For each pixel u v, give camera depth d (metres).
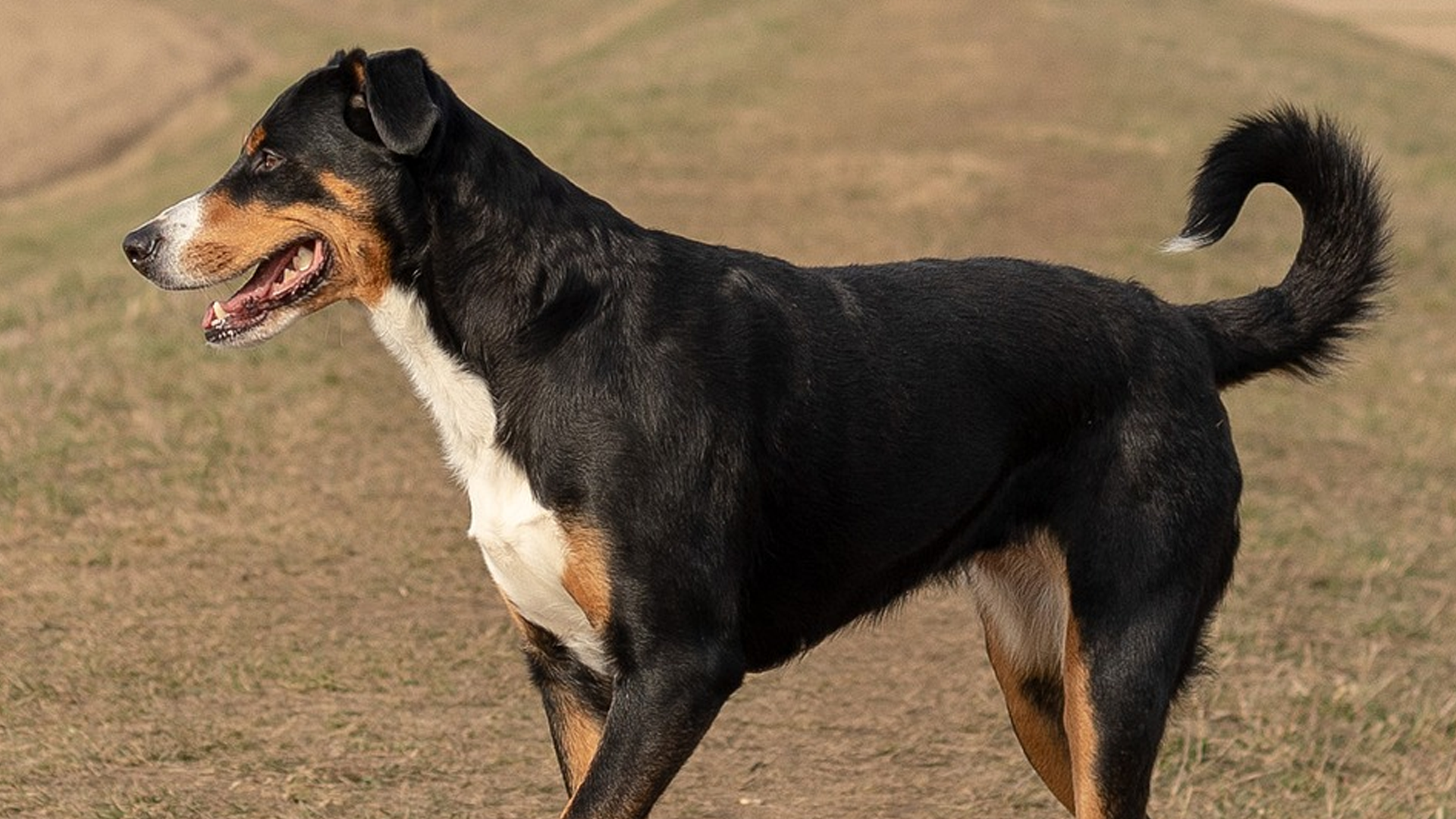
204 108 55.62
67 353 15.65
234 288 17.19
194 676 9.45
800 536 6.92
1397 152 31.66
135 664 9.58
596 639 6.70
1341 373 8.17
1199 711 9.49
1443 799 8.45
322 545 11.41
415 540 11.61
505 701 9.39
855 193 24.17
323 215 6.73
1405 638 10.70
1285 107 7.99
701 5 58.03
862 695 9.68
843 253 20.33
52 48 66.69
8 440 13.15
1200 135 30.44
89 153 50.56
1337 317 7.82
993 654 7.59
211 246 6.77
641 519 6.48
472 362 6.64
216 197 6.84
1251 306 7.81
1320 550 12.03
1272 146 7.81
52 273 21.81
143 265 6.83
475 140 6.72
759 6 53.41
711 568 6.57
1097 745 7.02
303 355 15.62
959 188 24.66
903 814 8.33
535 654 7.00
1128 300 7.42
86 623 10.12
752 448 6.70
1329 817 8.27
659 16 57.94
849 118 31.28
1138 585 7.06
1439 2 83.62
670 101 32.41
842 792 8.53
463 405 6.66
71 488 12.26
